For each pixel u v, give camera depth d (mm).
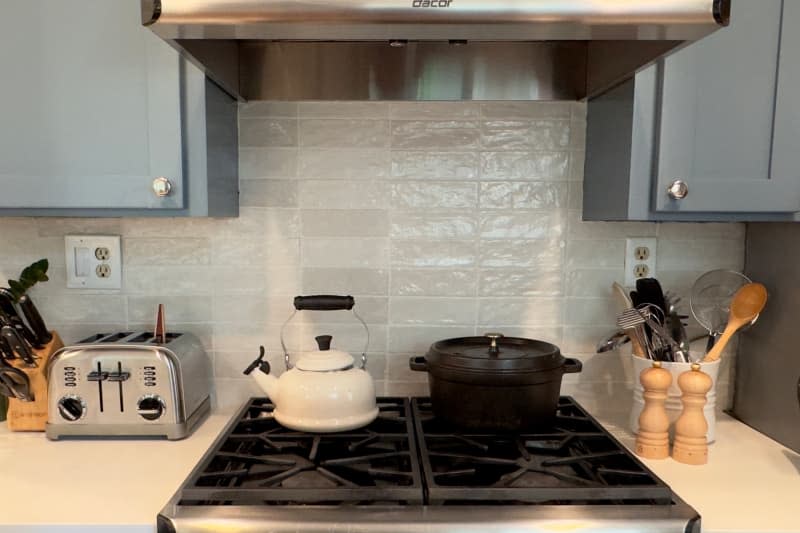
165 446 1134
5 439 1159
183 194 1095
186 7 811
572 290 1390
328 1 807
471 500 878
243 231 1365
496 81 1316
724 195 1077
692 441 1080
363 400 1145
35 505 892
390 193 1362
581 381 1410
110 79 1063
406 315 1387
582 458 999
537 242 1379
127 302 1371
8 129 1069
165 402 1159
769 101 1066
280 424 1155
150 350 1154
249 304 1380
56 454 1087
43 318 1364
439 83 1316
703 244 1384
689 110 1060
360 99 1324
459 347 1230
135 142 1074
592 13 811
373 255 1374
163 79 1062
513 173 1364
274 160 1353
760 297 1181
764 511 905
